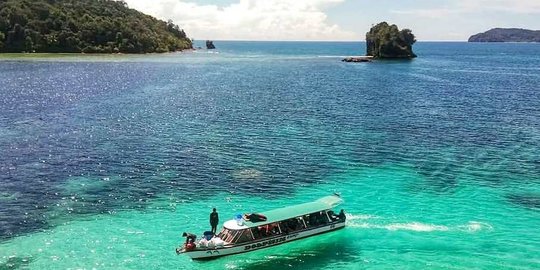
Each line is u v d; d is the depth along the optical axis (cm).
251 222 3850
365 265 3631
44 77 14938
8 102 10206
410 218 4475
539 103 11500
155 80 15162
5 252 3675
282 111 9838
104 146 6725
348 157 6388
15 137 7094
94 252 3703
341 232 4184
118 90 12575
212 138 7306
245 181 5412
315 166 5984
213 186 5238
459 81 16788
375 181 5459
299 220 4031
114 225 4209
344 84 15162
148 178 5447
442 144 7144
